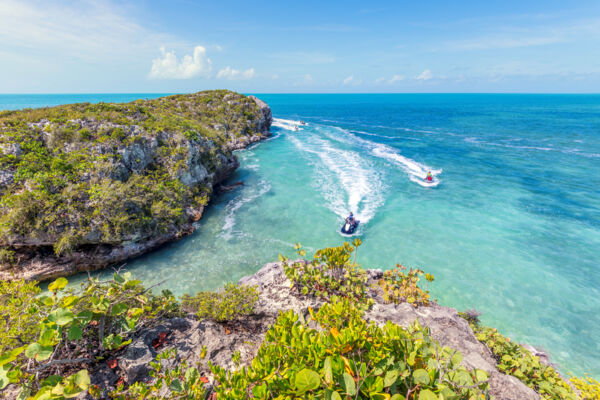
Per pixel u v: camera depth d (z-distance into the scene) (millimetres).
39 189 16828
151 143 24875
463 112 128625
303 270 9117
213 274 17266
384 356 3410
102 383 4637
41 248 16375
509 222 23438
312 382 2869
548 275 17125
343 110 150000
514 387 5031
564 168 37750
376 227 22875
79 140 21406
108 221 17422
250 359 5844
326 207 26562
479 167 38812
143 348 5355
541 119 95000
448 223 23375
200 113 53344
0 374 3637
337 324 4523
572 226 22641
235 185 32344
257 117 61562
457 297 15484
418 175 35562
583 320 13977
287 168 39000
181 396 3922
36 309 4824
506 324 13781
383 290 10305
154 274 17141
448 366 3754
